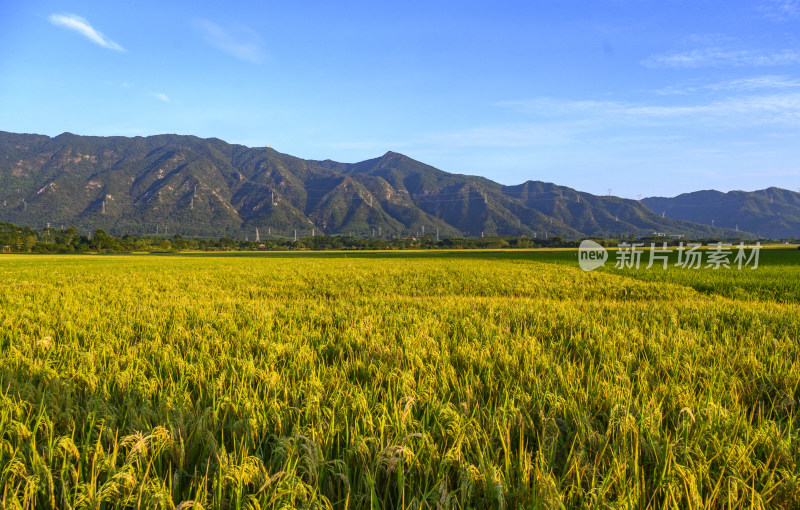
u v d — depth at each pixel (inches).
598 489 96.7
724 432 123.8
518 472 105.7
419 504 94.7
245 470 100.7
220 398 143.3
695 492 94.6
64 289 563.5
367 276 944.3
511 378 173.9
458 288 713.6
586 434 123.5
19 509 91.5
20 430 120.2
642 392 158.7
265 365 186.4
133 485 97.9
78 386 161.5
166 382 170.4
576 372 183.6
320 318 319.9
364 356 207.3
